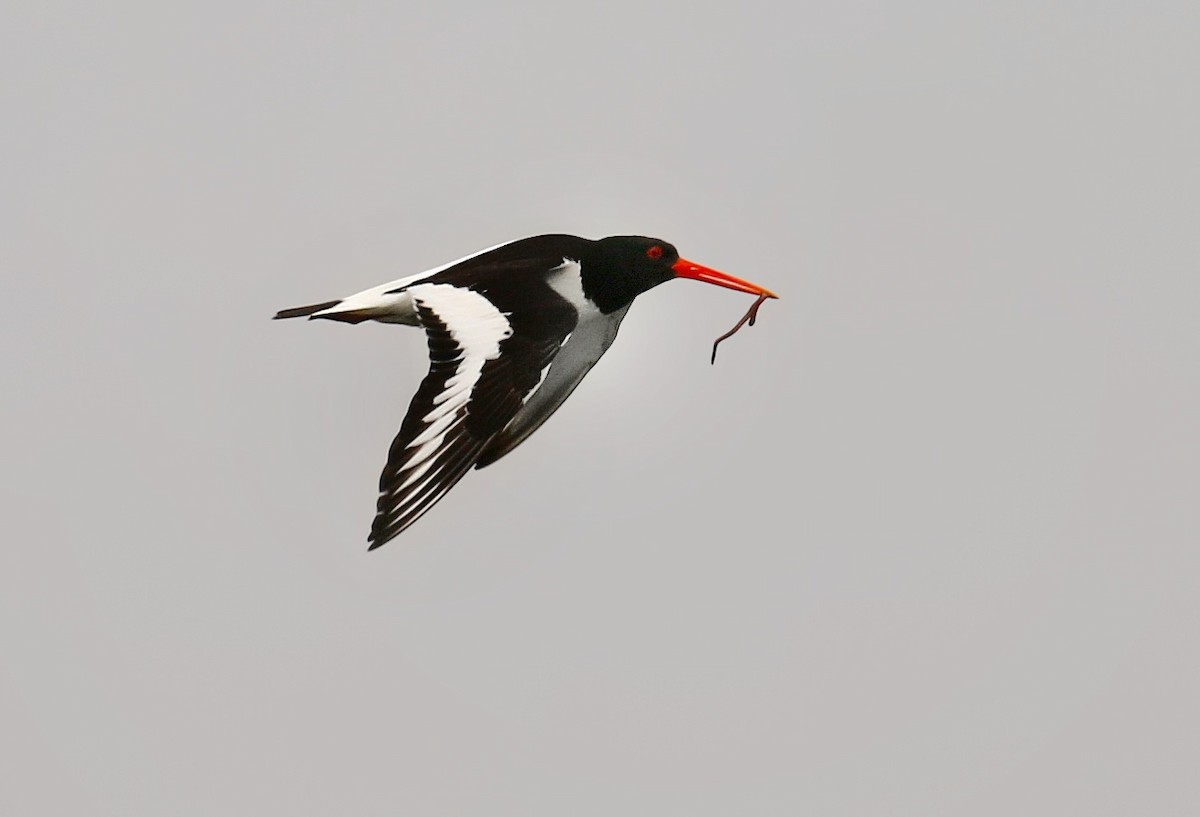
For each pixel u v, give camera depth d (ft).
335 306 42.11
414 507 35.94
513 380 38.91
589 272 44.16
